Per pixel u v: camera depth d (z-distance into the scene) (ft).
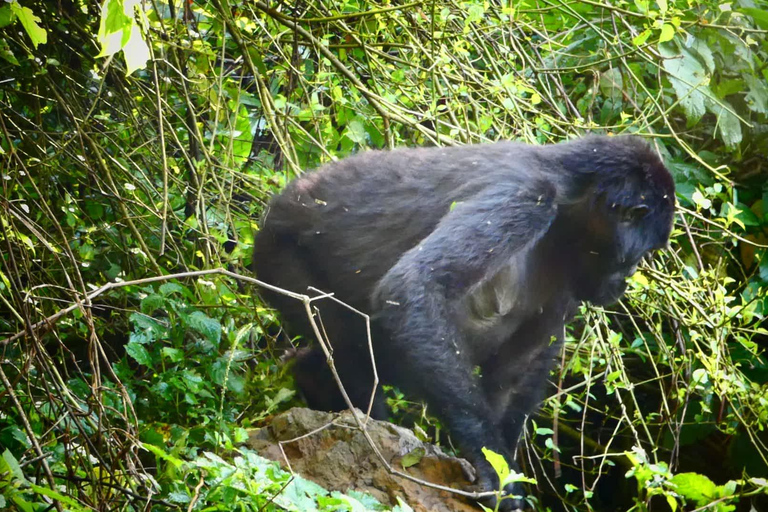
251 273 25.59
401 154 22.56
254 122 30.12
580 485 30.86
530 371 22.94
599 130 30.09
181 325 22.04
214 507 14.42
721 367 24.49
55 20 25.82
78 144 25.49
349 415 19.12
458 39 26.89
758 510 28.60
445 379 18.56
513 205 20.42
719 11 29.17
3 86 24.79
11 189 19.52
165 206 20.42
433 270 19.21
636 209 21.81
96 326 23.02
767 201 30.91
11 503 13.03
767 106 31.27
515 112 26.32
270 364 23.66
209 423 19.72
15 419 17.67
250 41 26.22
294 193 22.65
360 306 21.93
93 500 14.51
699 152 32.09
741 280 30.89
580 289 23.07
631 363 30.86
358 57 29.14
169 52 25.90
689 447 31.19
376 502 15.89
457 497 17.78
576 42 31.32
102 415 15.39
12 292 16.29
